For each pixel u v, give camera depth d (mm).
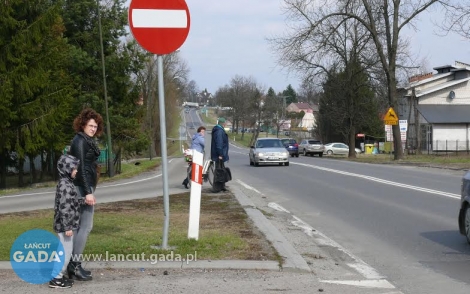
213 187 16875
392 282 7172
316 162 37719
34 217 12055
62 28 28797
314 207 14500
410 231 10914
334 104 55250
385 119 37188
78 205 6555
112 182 24219
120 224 10625
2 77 23656
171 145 86562
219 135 16734
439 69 68375
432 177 22984
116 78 33375
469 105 62812
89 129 6676
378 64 45938
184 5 7961
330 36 39219
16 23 24062
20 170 27016
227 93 129000
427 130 61438
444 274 7617
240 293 6418
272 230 10016
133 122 34312
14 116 23906
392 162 35031
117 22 33688
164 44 7926
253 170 28859
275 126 117812
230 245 8531
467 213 9430
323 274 7500
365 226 11547
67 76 28781
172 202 14570
